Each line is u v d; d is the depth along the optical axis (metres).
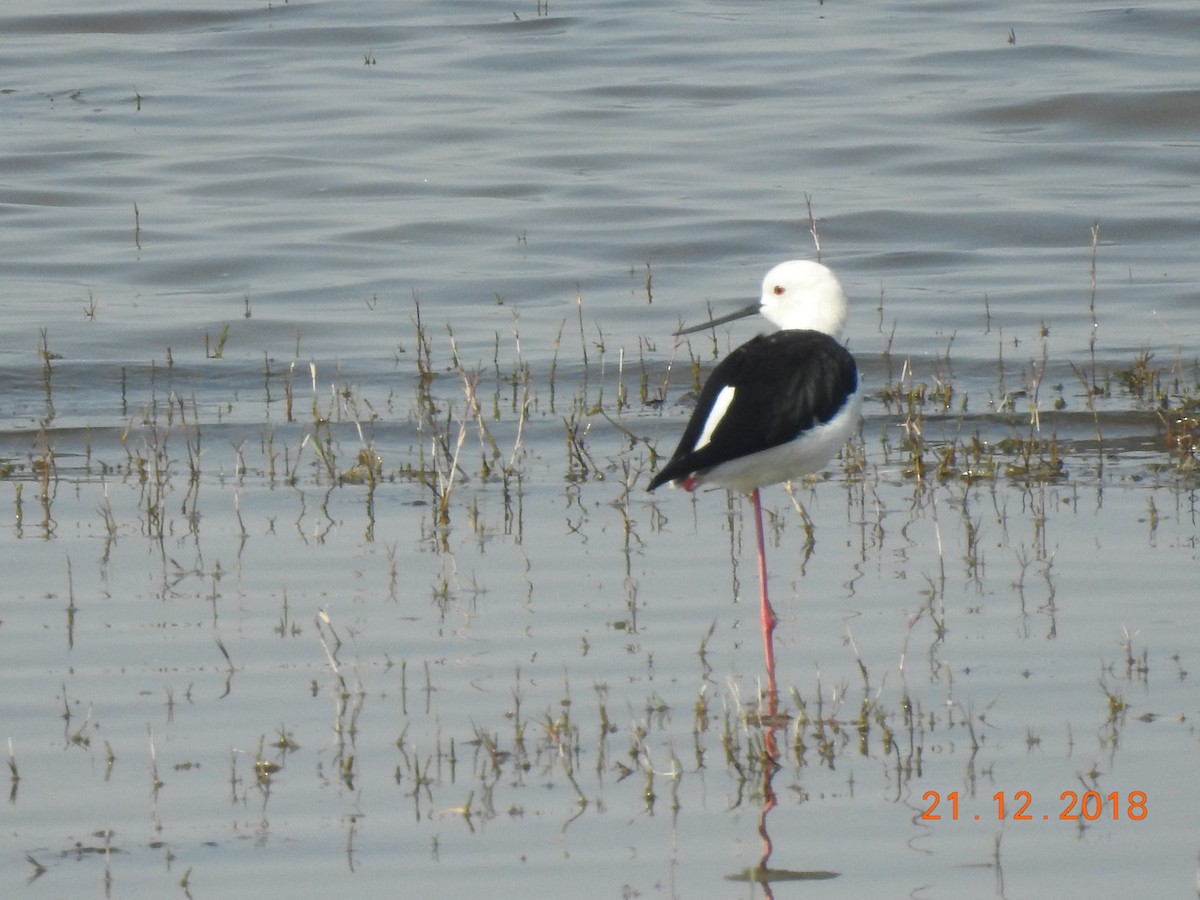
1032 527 12.31
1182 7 33.16
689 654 10.18
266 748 8.93
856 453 14.25
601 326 18.39
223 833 8.06
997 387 16.22
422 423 15.16
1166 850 7.90
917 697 9.54
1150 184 23.97
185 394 16.17
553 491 13.35
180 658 10.05
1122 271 20.20
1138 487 13.23
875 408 15.63
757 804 8.38
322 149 25.77
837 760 8.84
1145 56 29.88
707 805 8.38
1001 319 18.45
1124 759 8.75
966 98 27.70
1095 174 24.52
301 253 21.11
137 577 11.38
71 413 15.53
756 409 10.66
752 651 10.23
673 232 21.92
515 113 27.66
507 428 15.11
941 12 33.81
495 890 7.58
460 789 8.51
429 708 9.41
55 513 12.75
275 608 10.84
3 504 12.95
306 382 16.52
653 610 10.88
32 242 21.53
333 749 8.92
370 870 7.74
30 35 33.00
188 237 21.75
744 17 33.91
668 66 30.36
